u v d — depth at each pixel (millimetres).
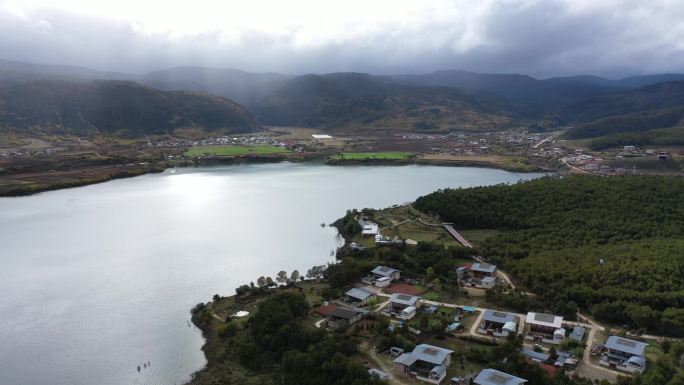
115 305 135000
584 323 112938
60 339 116812
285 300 119188
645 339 104250
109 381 100000
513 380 84188
